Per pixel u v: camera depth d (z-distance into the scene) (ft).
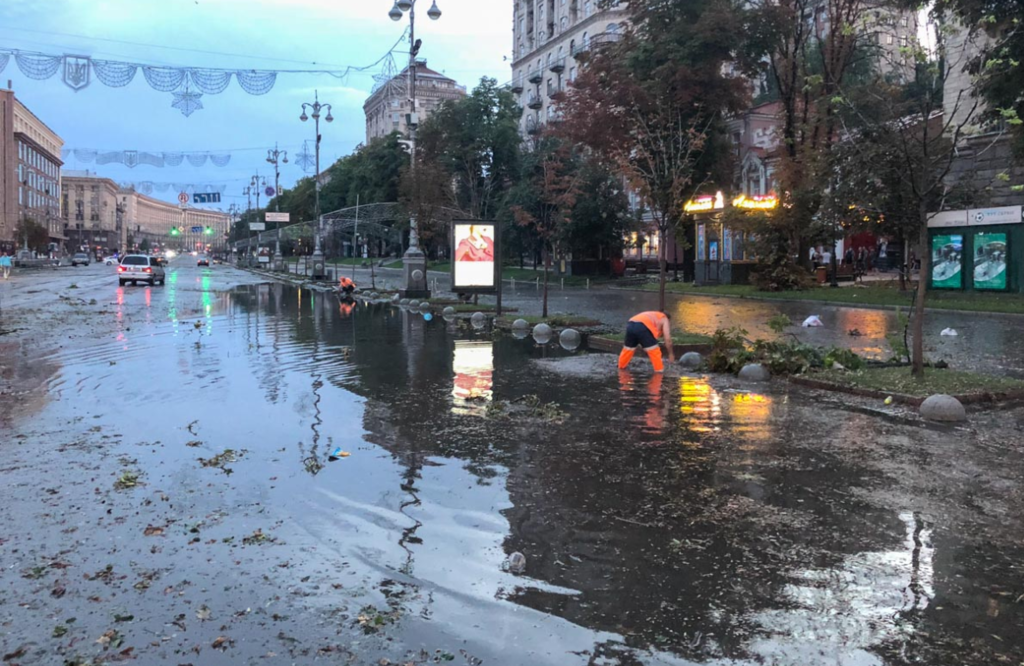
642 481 18.60
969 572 13.26
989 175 83.20
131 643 10.96
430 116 203.72
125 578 13.10
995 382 30.22
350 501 17.13
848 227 75.87
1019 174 75.00
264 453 21.29
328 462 20.35
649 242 178.09
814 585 12.79
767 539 14.82
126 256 133.49
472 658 10.55
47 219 359.05
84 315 70.03
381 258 289.94
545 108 264.52
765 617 11.69
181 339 50.55
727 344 39.14
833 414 26.55
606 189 141.69
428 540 14.82
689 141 55.77
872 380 30.94
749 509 16.53
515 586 12.80
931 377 31.35
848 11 92.27
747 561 13.78
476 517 16.10
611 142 105.19
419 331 57.31
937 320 64.08
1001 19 54.34
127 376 34.94
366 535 15.07
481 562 13.76
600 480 18.70
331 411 27.17
